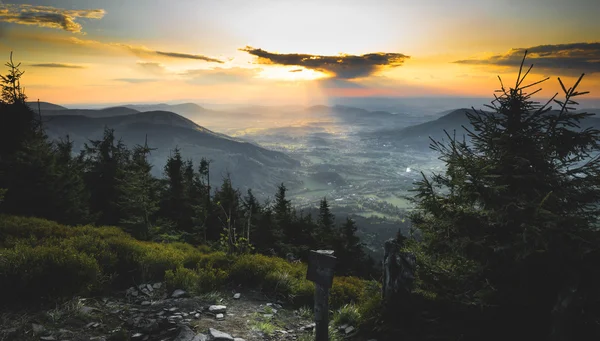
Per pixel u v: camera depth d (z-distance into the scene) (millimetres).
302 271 10773
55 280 6949
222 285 8938
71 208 22188
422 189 5637
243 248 11984
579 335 4145
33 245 9094
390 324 5668
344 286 10352
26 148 21547
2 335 5324
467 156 5570
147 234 22781
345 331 6379
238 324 6773
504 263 4883
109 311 6738
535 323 4734
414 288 5941
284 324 7117
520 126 5430
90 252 8797
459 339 4875
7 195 19281
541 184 5129
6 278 6457
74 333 5727
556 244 4266
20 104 25766
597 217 4754
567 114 5145
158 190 31781
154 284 8320
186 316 6836
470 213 5191
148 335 5953
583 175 5043
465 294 5129
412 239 6316
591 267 4234
